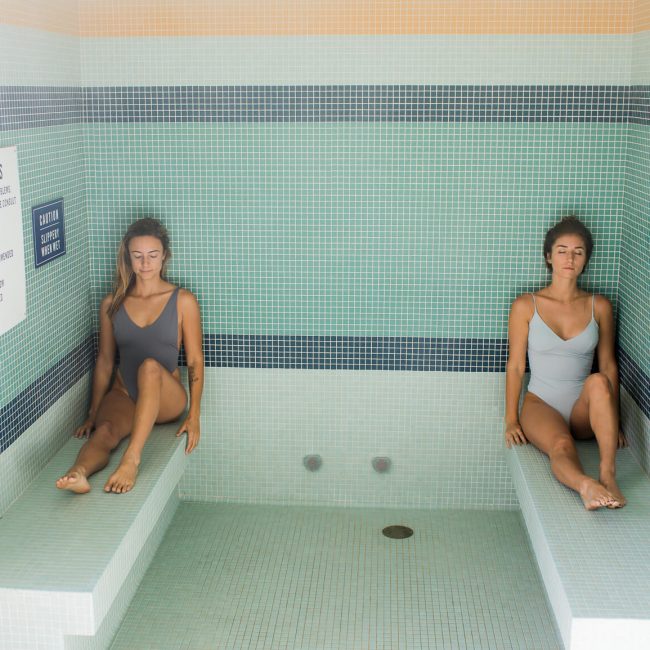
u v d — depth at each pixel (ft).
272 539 13.33
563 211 13.25
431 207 13.25
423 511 14.24
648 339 11.98
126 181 13.39
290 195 13.30
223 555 12.87
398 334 13.75
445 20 12.62
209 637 10.97
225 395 14.06
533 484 11.65
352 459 14.24
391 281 13.56
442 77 12.80
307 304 13.69
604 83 12.77
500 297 13.56
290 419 14.12
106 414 12.59
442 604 11.66
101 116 13.17
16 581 9.30
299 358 13.88
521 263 13.43
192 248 13.56
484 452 14.11
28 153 11.11
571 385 12.97
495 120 12.92
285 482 14.33
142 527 10.99
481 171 13.11
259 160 13.19
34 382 11.55
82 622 9.21
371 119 12.96
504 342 13.71
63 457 12.28
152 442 12.79
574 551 10.09
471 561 12.73
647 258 12.03
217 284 13.66
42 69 11.55
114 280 13.76
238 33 12.80
